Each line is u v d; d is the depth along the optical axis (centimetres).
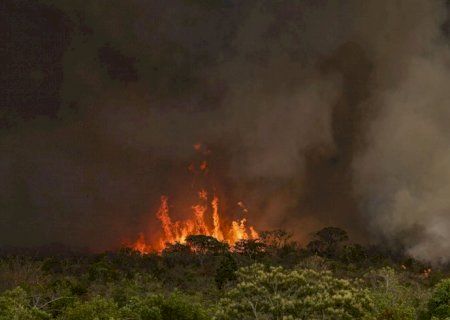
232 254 12212
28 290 6375
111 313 3638
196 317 3862
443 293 4181
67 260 11331
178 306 3812
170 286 8469
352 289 3475
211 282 8994
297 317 3206
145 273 9825
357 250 12838
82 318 3656
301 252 13000
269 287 3400
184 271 10469
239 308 3297
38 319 3584
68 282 7100
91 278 8750
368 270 9606
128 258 12481
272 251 13212
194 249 12838
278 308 3206
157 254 13462
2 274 8119
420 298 4797
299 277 3391
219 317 3291
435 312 4103
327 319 3170
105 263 10588
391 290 4944
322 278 3512
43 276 8688
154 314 3653
